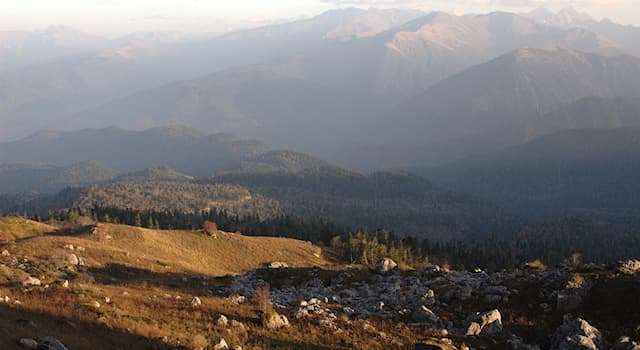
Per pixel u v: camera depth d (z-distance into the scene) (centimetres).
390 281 6838
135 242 11650
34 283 5269
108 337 3562
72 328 3584
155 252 11350
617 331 4191
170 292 6744
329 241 19225
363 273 7531
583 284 4981
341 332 4441
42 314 3816
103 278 7744
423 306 5081
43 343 2962
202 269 10288
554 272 5647
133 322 4022
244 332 4216
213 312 4822
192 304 5081
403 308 5381
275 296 6462
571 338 4000
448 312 5162
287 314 4997
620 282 4788
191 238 13162
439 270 7331
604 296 4691
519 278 5909
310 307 5272
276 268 8319
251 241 14225
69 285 5503
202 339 3772
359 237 16250
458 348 4109
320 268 8088
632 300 4469
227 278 8506
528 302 5112
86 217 19662
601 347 4022
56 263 7875
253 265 12494
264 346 3941
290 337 4244
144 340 3644
